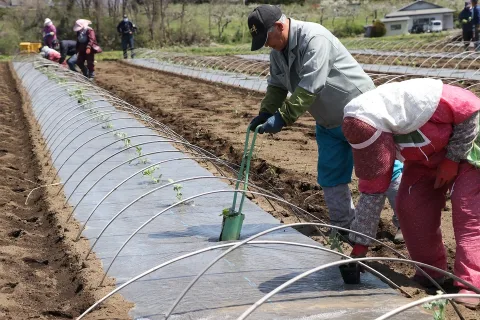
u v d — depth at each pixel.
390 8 51.47
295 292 4.29
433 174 4.41
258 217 6.05
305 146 9.65
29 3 38.06
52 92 14.06
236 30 42.59
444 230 5.77
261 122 5.27
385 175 4.24
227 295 4.24
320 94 5.12
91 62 18.75
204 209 6.27
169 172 7.86
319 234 5.88
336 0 53.59
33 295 4.45
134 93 16.92
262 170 8.30
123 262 4.94
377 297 4.21
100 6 38.75
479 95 12.81
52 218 6.16
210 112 13.34
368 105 4.09
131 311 4.08
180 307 4.08
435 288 4.60
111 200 6.66
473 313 4.05
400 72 18.78
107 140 9.73
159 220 5.94
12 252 5.27
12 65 26.00
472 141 4.16
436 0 54.03
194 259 4.91
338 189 5.44
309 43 4.86
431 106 4.08
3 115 12.94
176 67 24.70
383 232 5.84
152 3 39.50
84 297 4.38
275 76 5.33
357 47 31.47
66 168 8.13
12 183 7.61
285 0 50.72
